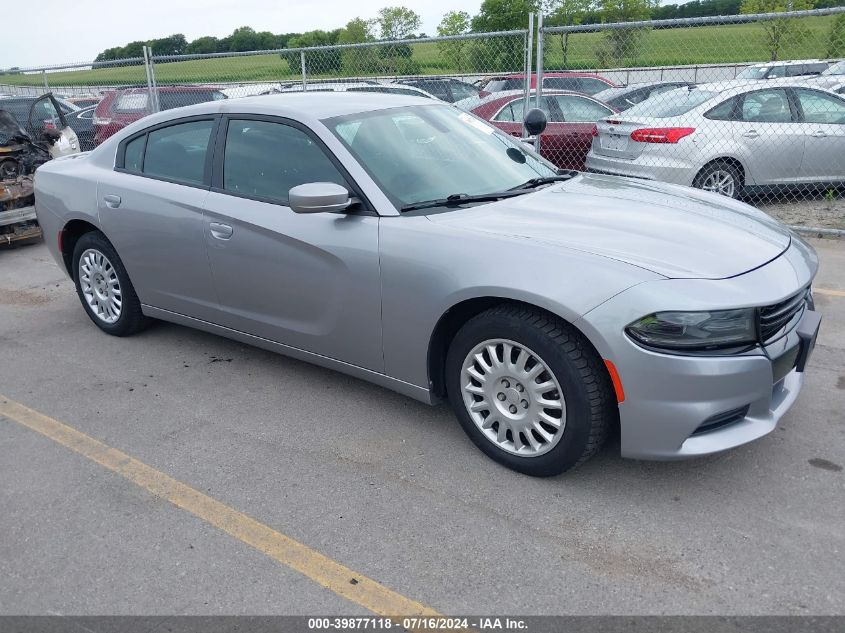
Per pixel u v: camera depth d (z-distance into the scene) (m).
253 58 12.02
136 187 4.43
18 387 4.28
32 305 5.91
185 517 2.97
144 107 12.04
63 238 5.04
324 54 11.70
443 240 3.16
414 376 3.41
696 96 8.12
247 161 3.94
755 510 2.87
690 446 2.78
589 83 13.20
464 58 11.99
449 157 3.83
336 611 2.43
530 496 3.02
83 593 2.55
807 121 8.02
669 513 2.87
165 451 3.49
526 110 7.91
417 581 2.55
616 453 3.32
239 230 3.87
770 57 11.91
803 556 2.60
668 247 2.97
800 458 3.22
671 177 7.88
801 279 2.99
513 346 3.02
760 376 2.77
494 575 2.57
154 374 4.39
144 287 4.61
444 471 3.23
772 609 2.36
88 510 3.04
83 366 4.57
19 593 2.57
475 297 3.02
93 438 3.64
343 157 3.56
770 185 8.07
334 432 3.62
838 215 7.75
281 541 2.79
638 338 2.70
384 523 2.88
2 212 7.45
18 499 3.13
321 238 3.52
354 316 3.50
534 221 3.25
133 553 2.76
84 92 15.63
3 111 7.91
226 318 4.19
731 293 2.72
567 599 2.44
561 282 2.82
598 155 8.62
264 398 4.01
